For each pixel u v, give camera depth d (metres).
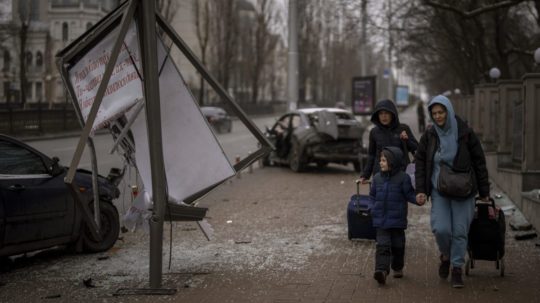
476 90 18.91
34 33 40.50
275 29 71.44
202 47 58.78
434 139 6.10
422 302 5.63
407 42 36.69
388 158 6.23
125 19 5.95
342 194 13.52
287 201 12.48
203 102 60.59
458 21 27.27
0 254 6.48
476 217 6.35
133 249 8.08
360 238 8.26
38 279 6.60
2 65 43.75
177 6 48.47
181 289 6.17
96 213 6.79
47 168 7.19
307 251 7.85
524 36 31.59
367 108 35.62
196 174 6.89
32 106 37.12
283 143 19.16
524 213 9.76
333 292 5.99
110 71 5.78
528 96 10.20
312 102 81.00
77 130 37.19
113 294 6.00
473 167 6.12
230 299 5.80
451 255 6.15
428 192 6.11
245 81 78.38
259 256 7.60
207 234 7.25
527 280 6.37
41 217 6.91
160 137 6.12
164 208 6.14
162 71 6.75
